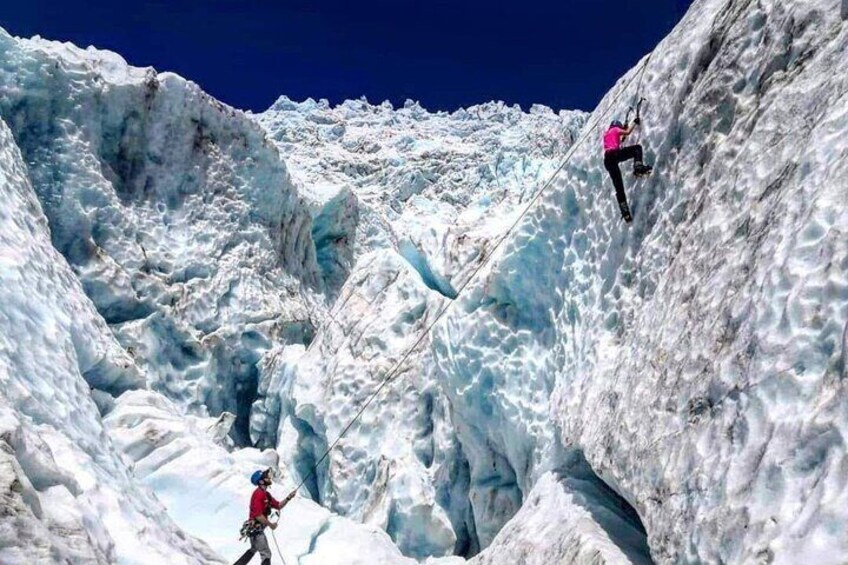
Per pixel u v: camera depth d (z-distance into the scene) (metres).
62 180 18.94
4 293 8.96
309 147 89.44
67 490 5.98
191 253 21.70
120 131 20.77
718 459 5.02
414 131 106.12
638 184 8.98
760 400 4.77
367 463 16.20
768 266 5.25
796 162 5.70
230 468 12.97
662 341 6.79
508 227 16.97
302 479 17.69
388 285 18.97
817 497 3.88
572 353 10.15
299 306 24.75
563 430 9.18
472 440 13.26
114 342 14.16
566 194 11.09
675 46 9.06
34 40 19.70
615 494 8.45
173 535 8.57
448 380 13.35
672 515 5.39
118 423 12.53
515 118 109.50
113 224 19.91
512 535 9.20
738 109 7.25
